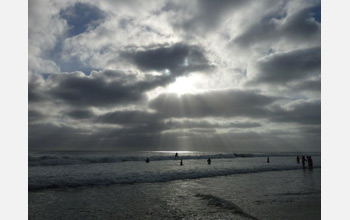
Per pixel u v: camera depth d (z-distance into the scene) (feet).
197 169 92.73
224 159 202.08
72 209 34.63
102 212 33.14
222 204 37.32
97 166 112.27
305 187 53.42
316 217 29.89
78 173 74.33
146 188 52.08
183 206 36.35
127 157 163.43
